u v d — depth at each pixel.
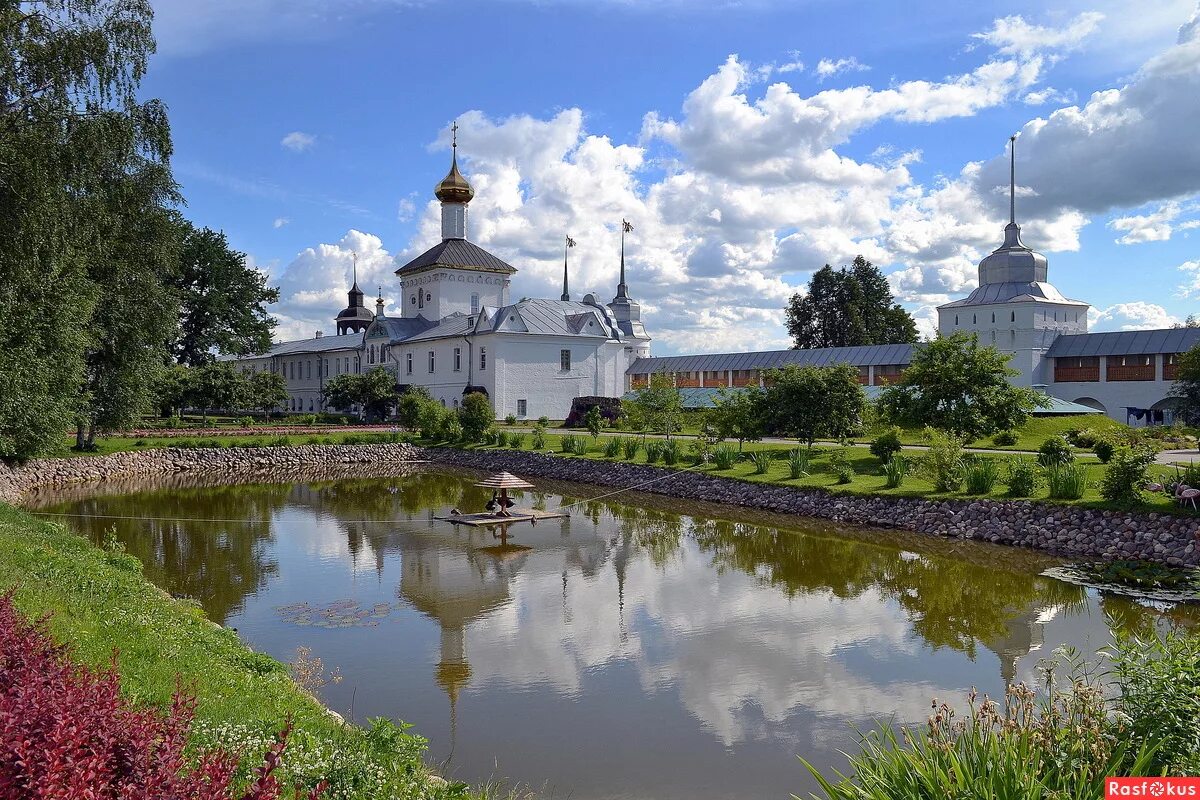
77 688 5.34
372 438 57.16
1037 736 6.03
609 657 14.30
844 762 10.27
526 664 13.96
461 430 56.28
